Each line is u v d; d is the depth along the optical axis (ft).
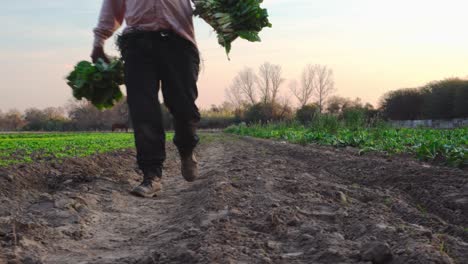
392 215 12.98
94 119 270.26
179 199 17.61
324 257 8.91
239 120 239.09
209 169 28.25
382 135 52.47
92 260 9.87
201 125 242.37
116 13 17.44
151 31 15.99
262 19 16.65
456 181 18.90
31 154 35.17
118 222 13.99
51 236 11.77
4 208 15.26
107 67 17.79
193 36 16.78
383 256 8.45
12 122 319.47
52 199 16.01
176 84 16.43
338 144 48.06
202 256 8.90
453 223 14.15
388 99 175.42
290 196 15.55
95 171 24.61
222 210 13.29
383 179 21.49
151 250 10.19
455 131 58.80
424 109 156.15
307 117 166.30
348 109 71.26
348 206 14.02
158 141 16.53
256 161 30.45
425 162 29.50
